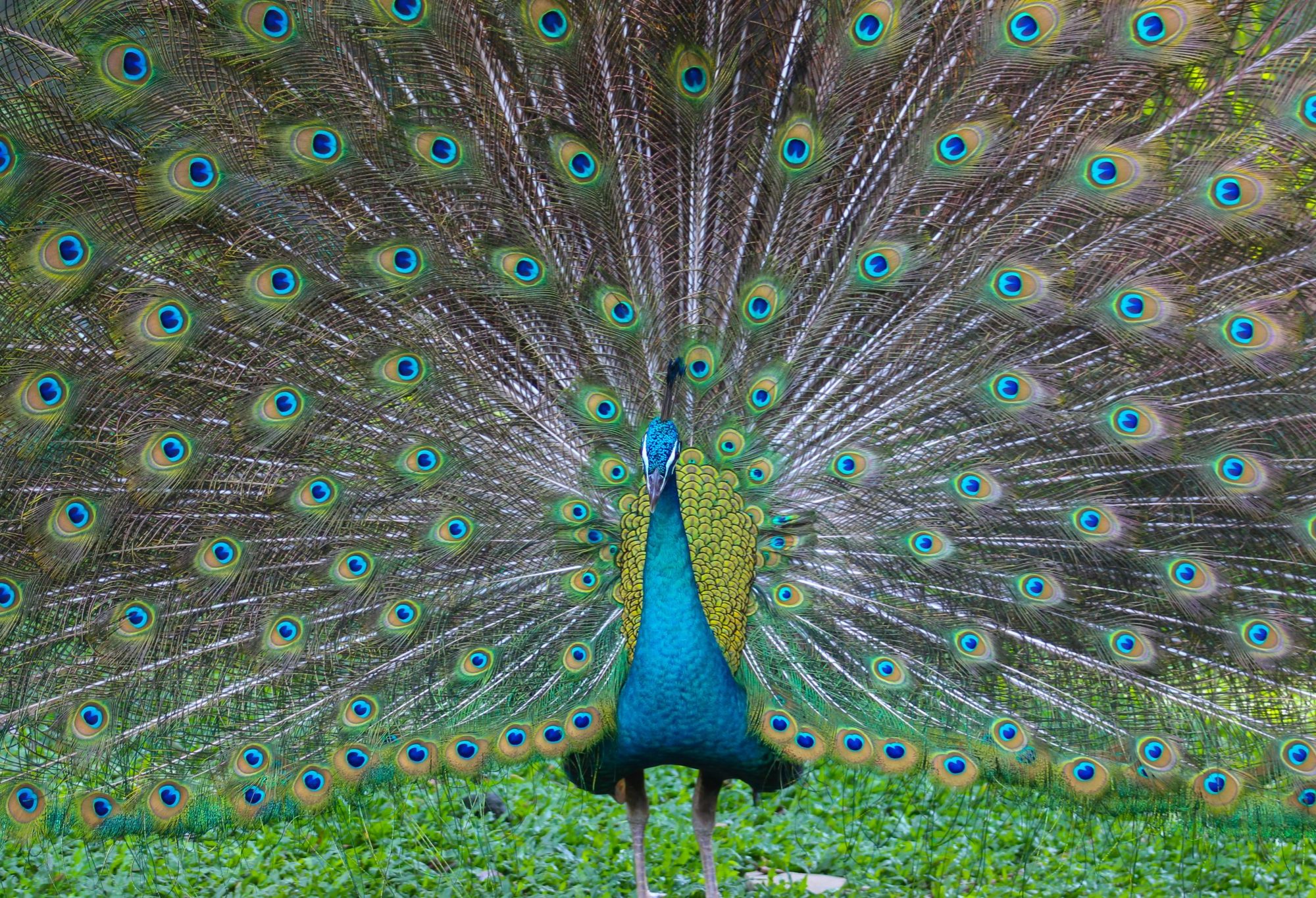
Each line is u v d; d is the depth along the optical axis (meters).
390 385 6.41
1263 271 6.14
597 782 6.82
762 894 7.37
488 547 6.59
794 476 6.69
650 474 6.10
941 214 6.38
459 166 6.27
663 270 6.61
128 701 6.26
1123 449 6.34
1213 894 7.44
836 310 6.53
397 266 6.30
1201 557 6.35
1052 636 6.48
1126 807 6.35
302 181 6.14
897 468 6.57
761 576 6.69
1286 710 6.27
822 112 6.36
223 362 6.26
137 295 6.11
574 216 6.46
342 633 6.47
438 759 6.39
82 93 5.94
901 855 7.96
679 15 6.29
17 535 6.18
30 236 5.98
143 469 6.20
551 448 6.64
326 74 6.11
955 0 6.17
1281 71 5.94
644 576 6.38
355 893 7.31
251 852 7.84
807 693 6.54
